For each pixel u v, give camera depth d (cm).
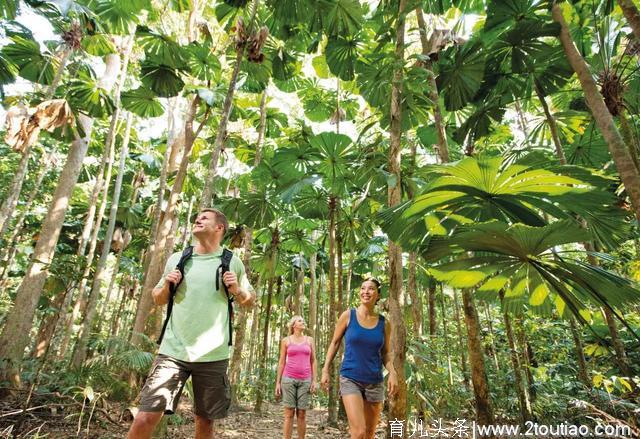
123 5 571
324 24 520
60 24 521
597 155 518
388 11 374
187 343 195
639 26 281
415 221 261
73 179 641
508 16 431
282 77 641
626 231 256
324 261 1336
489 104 491
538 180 203
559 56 448
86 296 1194
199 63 595
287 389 419
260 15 559
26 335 543
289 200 599
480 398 332
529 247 205
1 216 546
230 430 583
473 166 197
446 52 476
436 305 1094
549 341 598
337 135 595
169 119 923
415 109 370
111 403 521
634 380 276
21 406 421
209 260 216
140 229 1324
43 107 468
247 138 905
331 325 749
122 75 772
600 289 211
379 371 284
